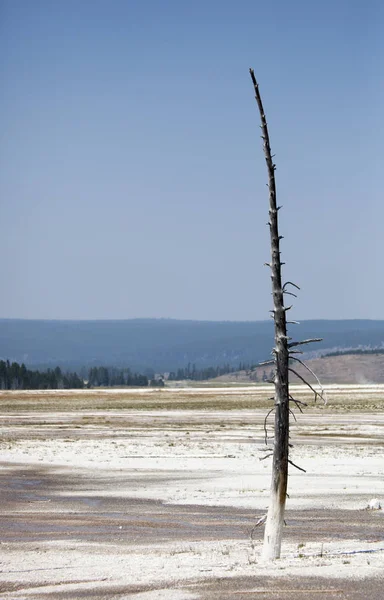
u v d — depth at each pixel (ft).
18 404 361.30
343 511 86.89
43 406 342.85
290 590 46.29
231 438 181.06
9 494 101.30
